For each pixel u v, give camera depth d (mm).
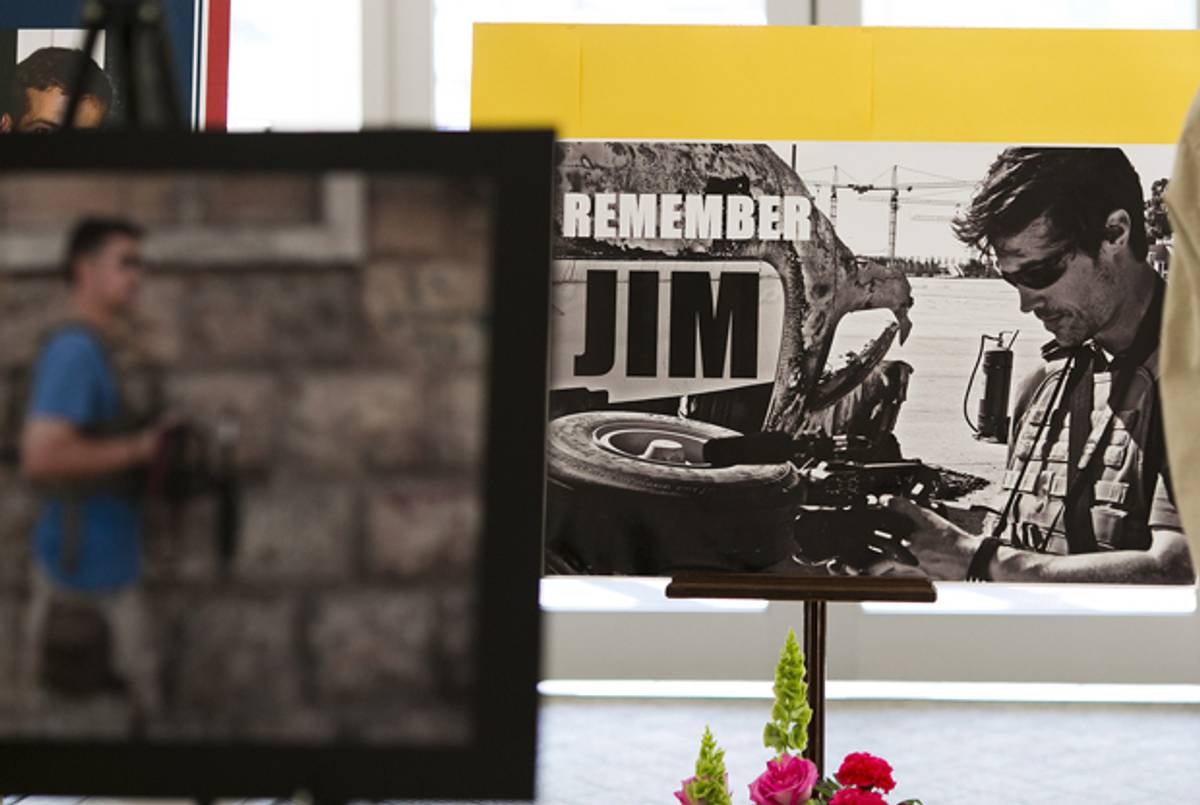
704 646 3768
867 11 3748
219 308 688
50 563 688
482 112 2854
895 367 2809
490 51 2859
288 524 684
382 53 3850
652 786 3039
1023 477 2779
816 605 2129
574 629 3787
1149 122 2777
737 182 2834
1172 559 2746
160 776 683
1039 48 2799
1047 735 3457
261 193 686
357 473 682
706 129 2840
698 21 3801
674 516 2820
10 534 689
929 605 3707
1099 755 3279
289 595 682
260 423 685
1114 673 3682
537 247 675
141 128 690
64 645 687
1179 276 1788
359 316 681
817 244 2822
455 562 676
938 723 3562
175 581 685
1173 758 3260
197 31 3225
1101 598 3691
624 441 2830
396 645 677
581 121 2848
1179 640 3672
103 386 688
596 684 3910
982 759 3238
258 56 3840
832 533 2805
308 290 683
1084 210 2779
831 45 2836
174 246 688
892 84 2820
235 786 681
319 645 680
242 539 684
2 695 688
